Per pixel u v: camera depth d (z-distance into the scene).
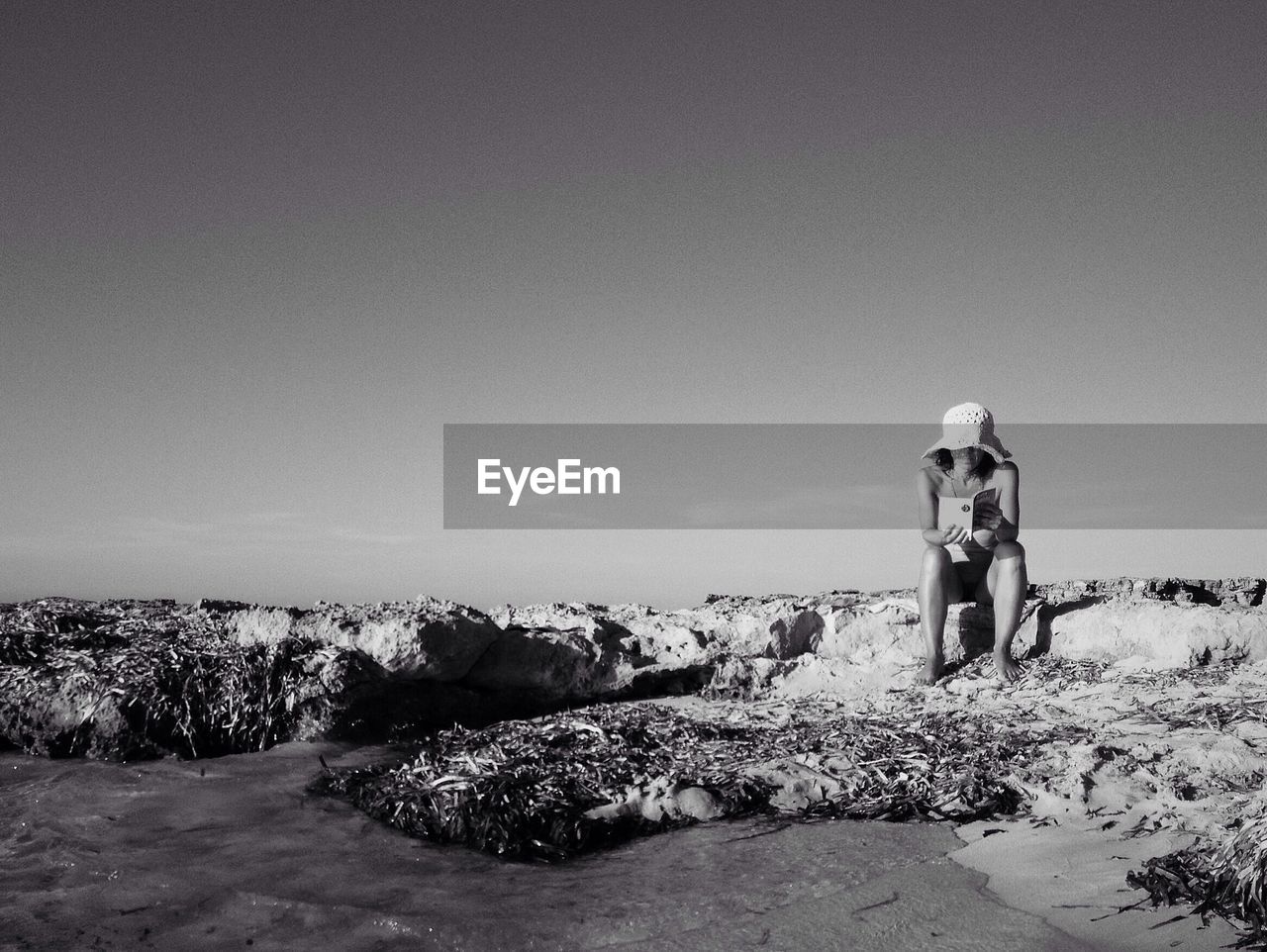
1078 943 2.52
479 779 3.63
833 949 2.54
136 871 3.22
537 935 2.71
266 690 4.51
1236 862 2.70
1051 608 5.59
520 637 5.19
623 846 3.43
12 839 3.45
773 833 3.47
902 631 5.55
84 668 4.55
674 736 4.36
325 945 2.68
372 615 5.00
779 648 5.53
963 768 3.81
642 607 6.37
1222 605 6.01
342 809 3.74
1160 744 3.88
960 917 2.72
